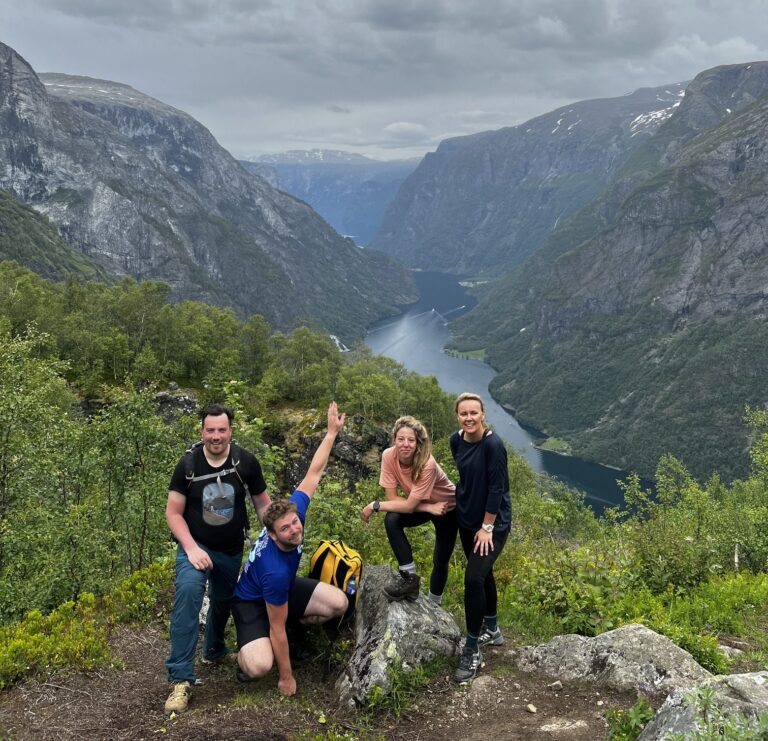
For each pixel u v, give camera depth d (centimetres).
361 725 387
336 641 464
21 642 462
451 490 460
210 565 414
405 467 454
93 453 1059
